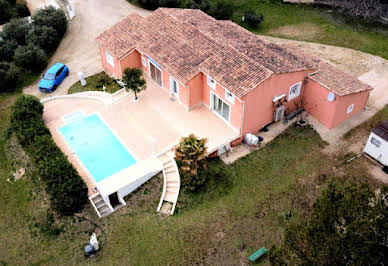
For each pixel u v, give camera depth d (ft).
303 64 104.73
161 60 108.06
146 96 115.34
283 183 90.68
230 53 101.76
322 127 105.81
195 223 82.84
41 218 86.12
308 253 55.98
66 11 165.17
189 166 86.12
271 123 107.04
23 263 78.69
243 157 97.19
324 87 100.27
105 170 93.86
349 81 104.99
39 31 142.61
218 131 101.40
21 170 97.19
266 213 84.23
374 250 52.70
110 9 169.99
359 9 157.58
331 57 135.44
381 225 53.26
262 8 166.50
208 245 78.84
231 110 98.07
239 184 90.48
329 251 54.24
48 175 86.43
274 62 100.58
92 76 129.49
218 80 96.22
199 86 104.88
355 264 51.44
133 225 83.25
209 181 90.94
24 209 88.69
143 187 90.79
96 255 78.69
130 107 111.96
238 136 99.50
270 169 94.12
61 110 114.21
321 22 156.25
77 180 85.66
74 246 80.43
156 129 103.81
